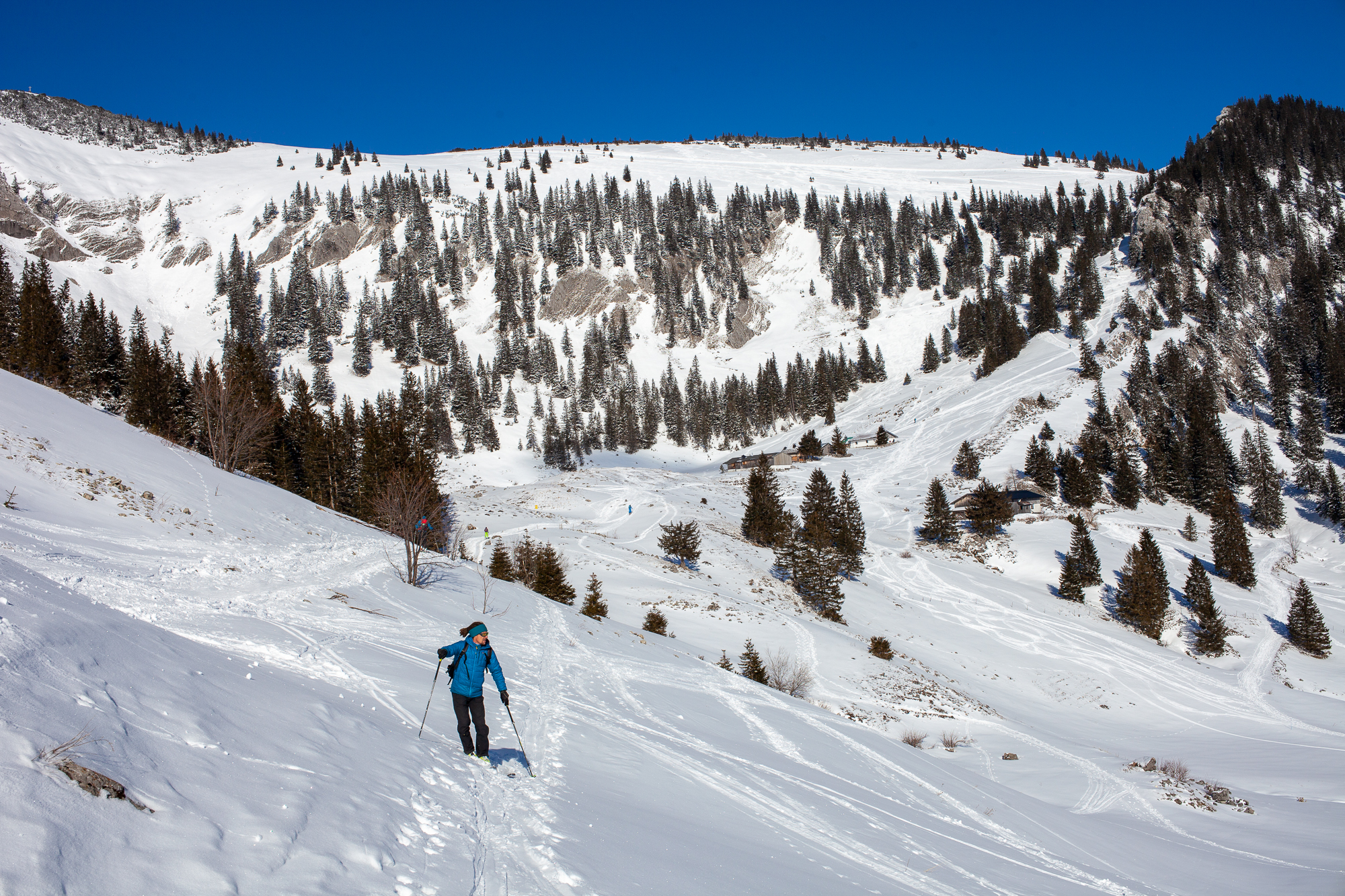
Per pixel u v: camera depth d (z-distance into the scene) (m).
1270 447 99.94
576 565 50.94
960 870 9.42
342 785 5.90
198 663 7.41
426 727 9.30
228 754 5.50
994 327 153.50
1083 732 39.56
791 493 97.25
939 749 28.62
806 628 42.06
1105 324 139.75
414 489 36.34
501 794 7.47
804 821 9.78
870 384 165.25
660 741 12.24
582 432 155.12
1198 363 115.31
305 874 4.35
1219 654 54.19
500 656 17.47
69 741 4.34
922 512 87.12
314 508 36.28
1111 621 59.12
